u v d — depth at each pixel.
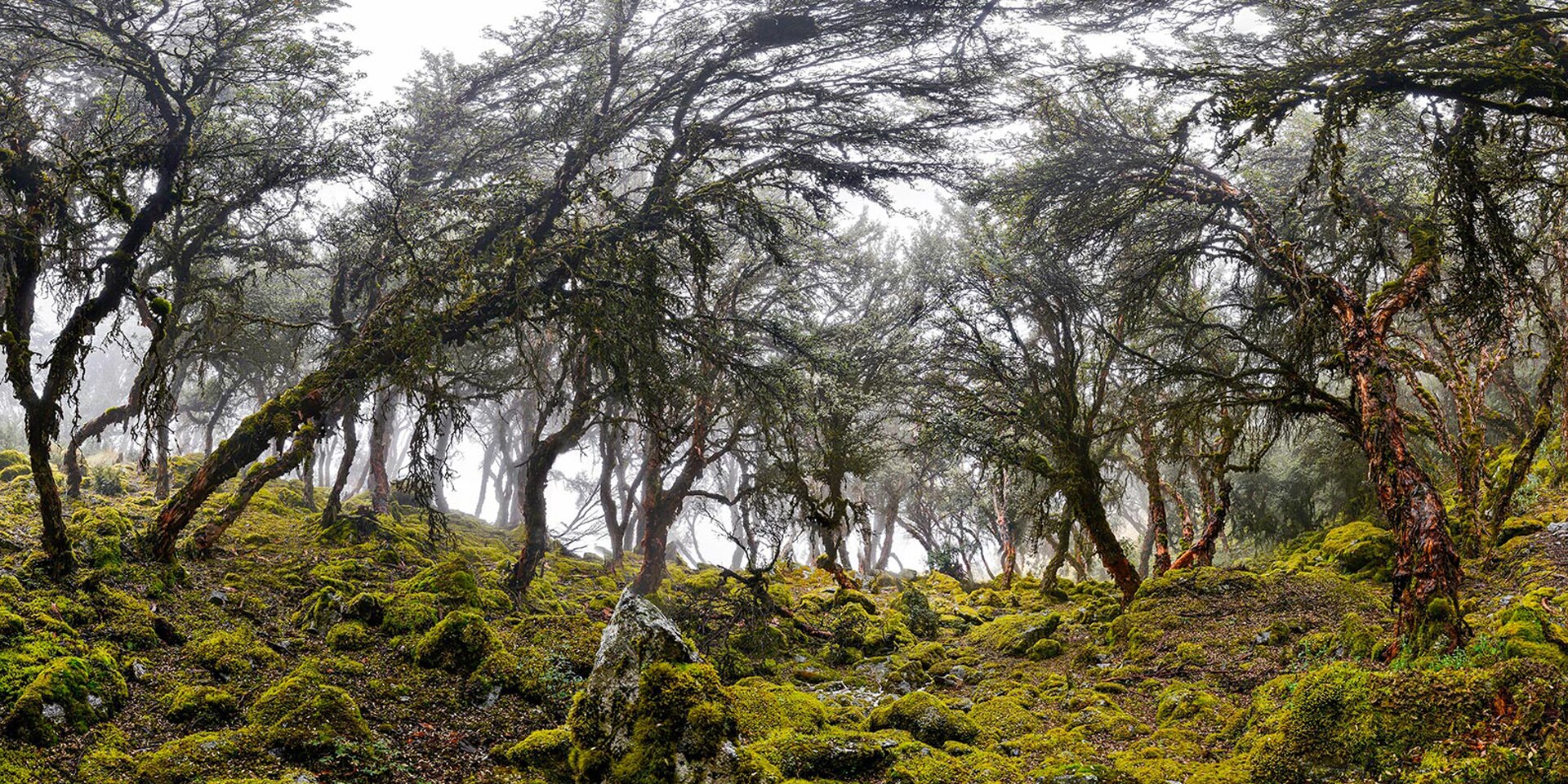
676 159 21.58
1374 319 15.16
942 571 35.53
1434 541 12.49
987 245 25.83
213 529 18.00
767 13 19.19
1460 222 14.27
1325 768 9.00
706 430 25.25
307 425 18.42
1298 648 14.69
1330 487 29.39
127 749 9.46
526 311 18.48
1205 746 11.02
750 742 10.95
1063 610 23.06
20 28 16.36
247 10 17.56
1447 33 13.41
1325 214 21.75
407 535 24.52
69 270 14.64
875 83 20.52
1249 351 20.11
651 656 9.11
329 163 19.31
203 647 12.41
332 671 12.26
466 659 12.75
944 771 10.33
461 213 20.55
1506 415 27.36
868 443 27.38
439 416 18.22
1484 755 8.03
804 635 20.80
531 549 19.98
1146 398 23.72
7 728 8.91
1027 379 22.36
